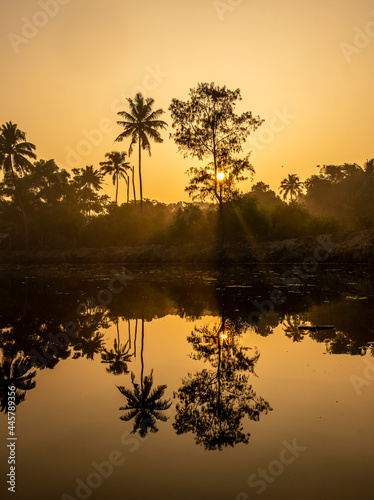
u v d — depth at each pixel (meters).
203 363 5.74
